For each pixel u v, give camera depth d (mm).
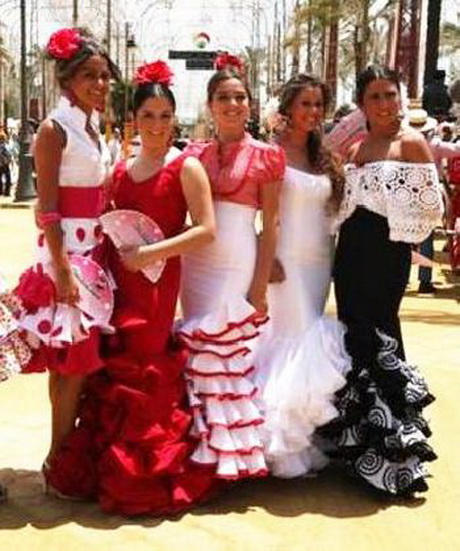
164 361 3867
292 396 3969
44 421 4996
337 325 4141
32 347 3797
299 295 4125
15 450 4566
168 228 3898
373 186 4062
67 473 3912
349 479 4227
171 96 3869
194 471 3867
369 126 4195
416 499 4023
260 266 3965
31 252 11734
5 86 53188
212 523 3730
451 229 10234
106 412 3844
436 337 7262
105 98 3896
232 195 3943
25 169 20688
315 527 3715
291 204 4102
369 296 4102
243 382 3936
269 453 3982
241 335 3916
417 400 4004
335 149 4418
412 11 19672
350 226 4148
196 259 4023
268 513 3842
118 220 3814
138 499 3770
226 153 3994
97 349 3795
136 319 3811
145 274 3814
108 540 3570
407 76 19781
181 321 4113
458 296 9250
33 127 21969
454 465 4438
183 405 3916
